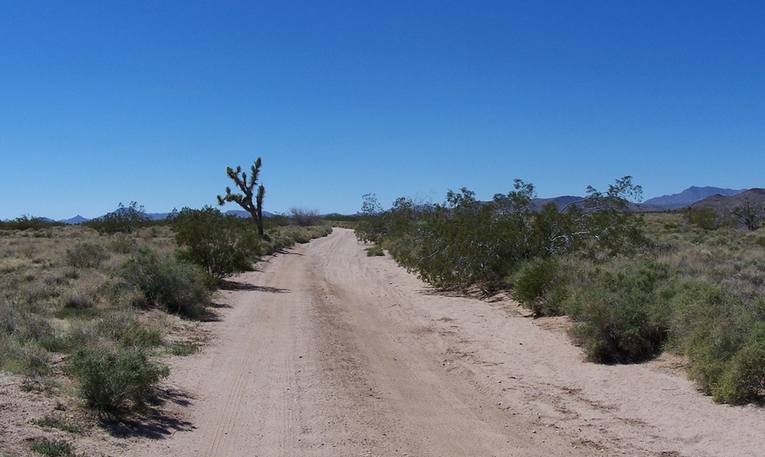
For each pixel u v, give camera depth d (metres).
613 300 12.70
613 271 16.81
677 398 9.70
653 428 8.63
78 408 8.09
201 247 25.77
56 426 7.29
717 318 10.77
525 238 22.36
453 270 23.55
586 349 12.67
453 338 15.48
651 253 23.73
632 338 12.10
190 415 8.80
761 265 21.50
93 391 8.04
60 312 15.23
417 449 7.87
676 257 23.48
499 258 22.44
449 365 12.83
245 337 14.98
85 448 6.86
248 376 11.23
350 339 15.21
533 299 17.42
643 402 9.70
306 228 93.31
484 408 9.81
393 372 12.09
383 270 34.56
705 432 8.27
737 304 11.79
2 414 7.33
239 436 8.11
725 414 8.83
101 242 39.25
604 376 11.27
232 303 20.78
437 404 9.99
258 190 54.03
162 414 8.63
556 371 11.89
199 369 11.49
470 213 23.61
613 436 8.41
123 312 14.58
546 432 8.63
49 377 9.31
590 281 16.14
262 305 20.58
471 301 21.20
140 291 17.38
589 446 8.06
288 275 31.39
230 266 26.30
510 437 8.41
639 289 13.72
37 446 6.53
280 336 15.23
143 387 8.59
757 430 8.15
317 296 23.45
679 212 82.62
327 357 13.00
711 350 10.03
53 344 11.36
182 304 17.77
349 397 10.12
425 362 13.12
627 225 22.44
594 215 22.33
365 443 8.02
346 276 31.77
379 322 18.08
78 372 8.20
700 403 9.39
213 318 17.66
